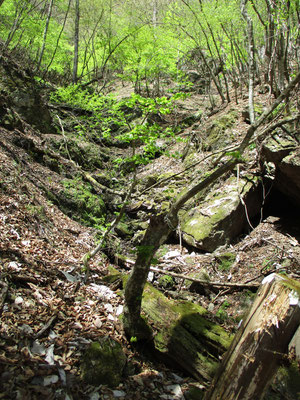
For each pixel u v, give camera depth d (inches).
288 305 68.2
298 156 199.2
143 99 131.0
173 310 147.8
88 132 394.6
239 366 70.9
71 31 658.2
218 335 137.0
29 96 343.9
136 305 136.7
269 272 188.4
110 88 613.6
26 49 488.1
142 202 297.9
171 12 419.8
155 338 138.7
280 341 68.2
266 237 219.8
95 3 559.8
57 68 518.6
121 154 396.5
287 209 253.8
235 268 204.5
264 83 371.6
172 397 114.0
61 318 125.3
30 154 283.7
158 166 355.6
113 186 339.9
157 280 199.9
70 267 167.6
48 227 201.2
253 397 70.1
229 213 232.1
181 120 424.8
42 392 92.0
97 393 102.9
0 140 254.7
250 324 71.9
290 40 277.6
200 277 193.9
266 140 225.8
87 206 278.1
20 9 403.9
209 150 325.1
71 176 307.1
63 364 106.0
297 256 194.4
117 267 217.5
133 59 454.0
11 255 145.5
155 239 130.5
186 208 272.2
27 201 203.0
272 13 232.2
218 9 325.4
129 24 509.0
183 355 131.0
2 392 86.4
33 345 106.5
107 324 135.2
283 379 106.3
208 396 77.5
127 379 115.9
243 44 376.2
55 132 371.6
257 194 251.0
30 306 123.2
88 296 150.2
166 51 447.8
